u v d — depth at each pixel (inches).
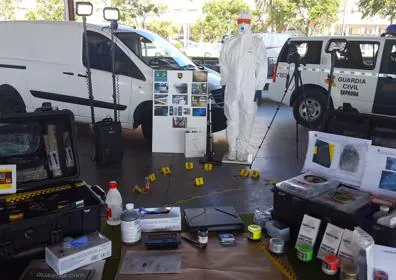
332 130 102.3
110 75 213.0
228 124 195.9
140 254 85.2
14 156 89.4
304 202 88.9
